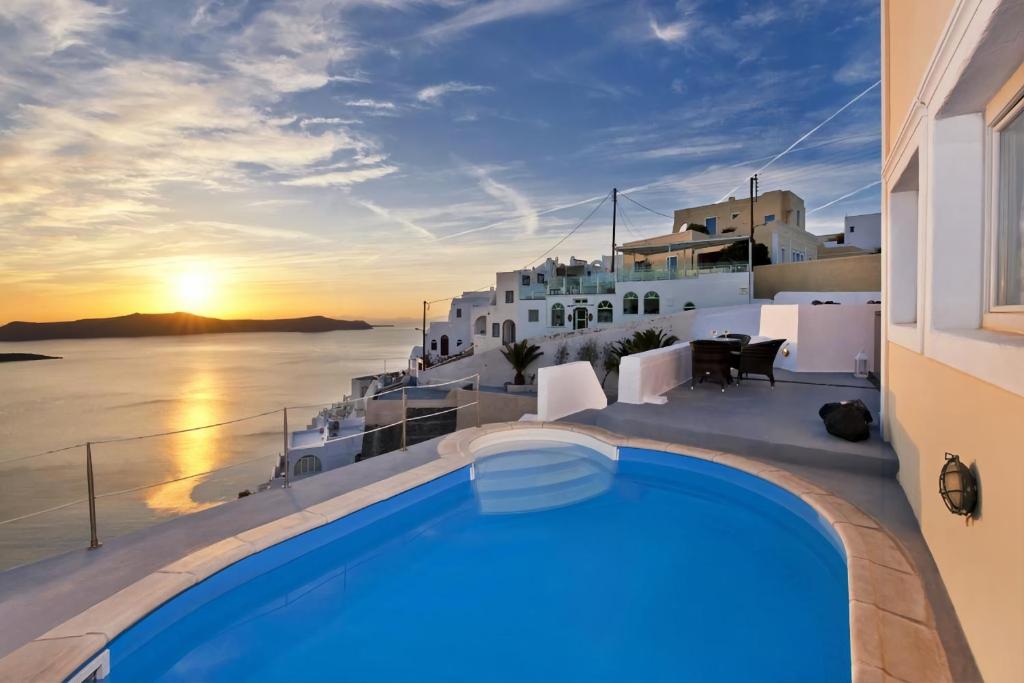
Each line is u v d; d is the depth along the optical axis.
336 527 3.94
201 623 2.99
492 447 6.61
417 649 2.98
